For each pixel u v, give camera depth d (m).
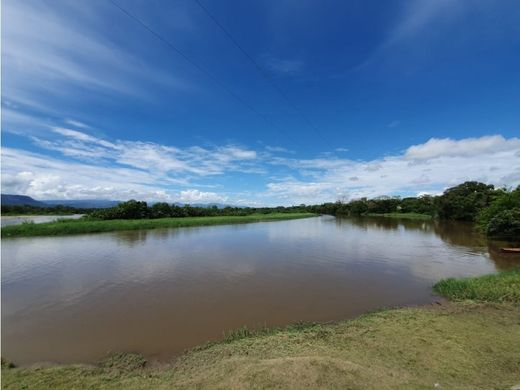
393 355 5.96
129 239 26.91
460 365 5.51
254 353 6.26
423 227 42.59
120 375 5.61
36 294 11.20
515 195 27.67
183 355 6.50
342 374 4.80
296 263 16.75
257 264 16.47
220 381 4.93
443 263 16.69
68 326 8.33
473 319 7.93
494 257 18.42
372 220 63.16
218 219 51.97
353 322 8.05
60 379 5.45
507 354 5.91
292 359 5.26
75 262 16.78
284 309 9.62
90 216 45.94
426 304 9.80
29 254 19.14
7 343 7.31
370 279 13.30
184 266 15.89
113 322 8.60
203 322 8.59
